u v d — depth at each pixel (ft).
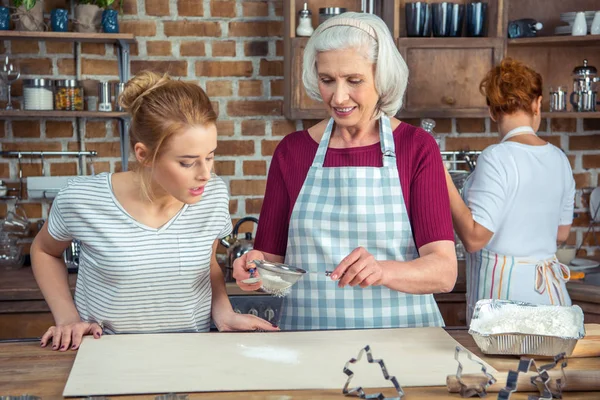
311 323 5.98
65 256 10.03
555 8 10.99
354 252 5.14
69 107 10.05
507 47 10.96
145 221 5.59
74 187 5.63
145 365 4.61
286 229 6.23
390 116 6.00
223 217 5.89
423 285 5.42
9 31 9.73
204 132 5.04
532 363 4.49
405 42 10.09
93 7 10.03
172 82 5.24
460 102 10.25
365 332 5.32
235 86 10.90
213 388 4.23
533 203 7.75
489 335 4.66
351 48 5.51
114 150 10.82
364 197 5.90
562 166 8.02
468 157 11.30
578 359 4.64
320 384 4.31
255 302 9.36
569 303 8.02
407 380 4.37
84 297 5.81
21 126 10.62
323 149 6.08
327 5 10.68
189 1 10.71
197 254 5.71
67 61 10.59
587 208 11.55
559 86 10.91
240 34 10.83
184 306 5.78
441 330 5.39
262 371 4.51
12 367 4.66
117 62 10.69
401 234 5.89
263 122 10.99
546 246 7.91
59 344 5.10
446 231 5.78
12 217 10.42
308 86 5.96
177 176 5.12
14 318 9.25
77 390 4.19
